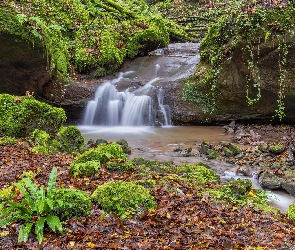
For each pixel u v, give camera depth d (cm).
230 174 717
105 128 1152
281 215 525
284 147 855
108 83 1279
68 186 525
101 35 1481
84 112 1188
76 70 1368
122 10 1728
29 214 409
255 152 845
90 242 391
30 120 829
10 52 992
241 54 1034
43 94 1151
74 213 435
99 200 472
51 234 399
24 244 377
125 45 1528
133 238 407
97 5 1709
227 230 445
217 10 2045
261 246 411
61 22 1445
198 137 1012
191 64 1357
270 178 678
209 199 532
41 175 572
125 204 466
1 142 739
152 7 2470
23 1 1276
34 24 1027
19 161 639
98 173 588
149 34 1528
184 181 593
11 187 498
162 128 1141
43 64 1055
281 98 1022
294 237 441
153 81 1271
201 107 1162
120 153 680
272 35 951
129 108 1192
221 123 1167
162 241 405
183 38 1945
